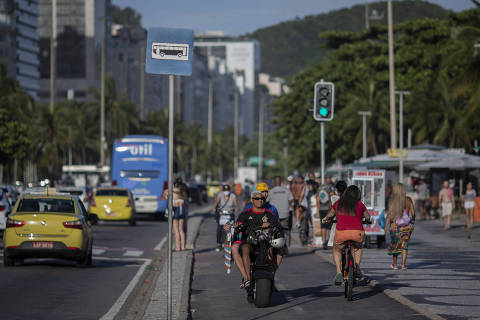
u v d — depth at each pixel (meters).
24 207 54.62
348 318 31.88
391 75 128.25
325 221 39.06
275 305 35.94
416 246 72.75
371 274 47.97
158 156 126.88
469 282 43.62
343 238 37.94
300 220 73.44
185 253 65.56
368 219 38.38
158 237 88.25
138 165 126.44
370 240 73.06
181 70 27.94
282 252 36.25
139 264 58.50
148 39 27.81
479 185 149.25
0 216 82.56
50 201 55.19
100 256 65.12
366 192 67.19
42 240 53.22
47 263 58.47
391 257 60.12
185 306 34.41
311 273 50.00
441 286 41.72
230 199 69.00
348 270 37.38
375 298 38.09
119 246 75.50
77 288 43.72
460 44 112.06
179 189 68.06
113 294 41.31
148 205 125.56
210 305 36.34
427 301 35.88
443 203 101.44
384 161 138.25
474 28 109.62
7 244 53.56
